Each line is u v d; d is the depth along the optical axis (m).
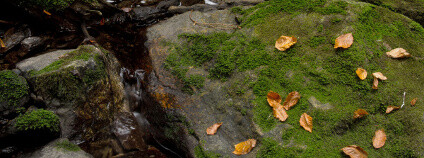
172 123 1.82
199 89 1.87
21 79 1.74
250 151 1.70
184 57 1.97
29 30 2.15
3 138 1.66
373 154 1.65
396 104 1.71
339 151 1.66
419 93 1.72
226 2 2.29
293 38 1.84
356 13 1.86
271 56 1.85
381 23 1.88
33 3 2.08
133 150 1.82
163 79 1.93
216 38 1.97
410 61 1.79
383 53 1.81
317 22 1.87
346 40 1.79
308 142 1.68
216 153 1.71
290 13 1.93
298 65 1.81
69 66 1.77
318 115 1.72
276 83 1.80
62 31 2.19
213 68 1.90
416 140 1.64
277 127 1.72
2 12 2.15
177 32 2.05
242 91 1.81
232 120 1.78
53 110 1.76
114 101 1.91
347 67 1.77
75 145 1.72
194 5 2.31
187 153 1.76
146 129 1.89
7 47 2.06
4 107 1.69
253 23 1.96
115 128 1.86
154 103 1.88
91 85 1.82
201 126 1.79
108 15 2.26
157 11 2.33
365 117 1.71
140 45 2.12
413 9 2.09
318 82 1.77
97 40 2.17
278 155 1.67
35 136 1.68
